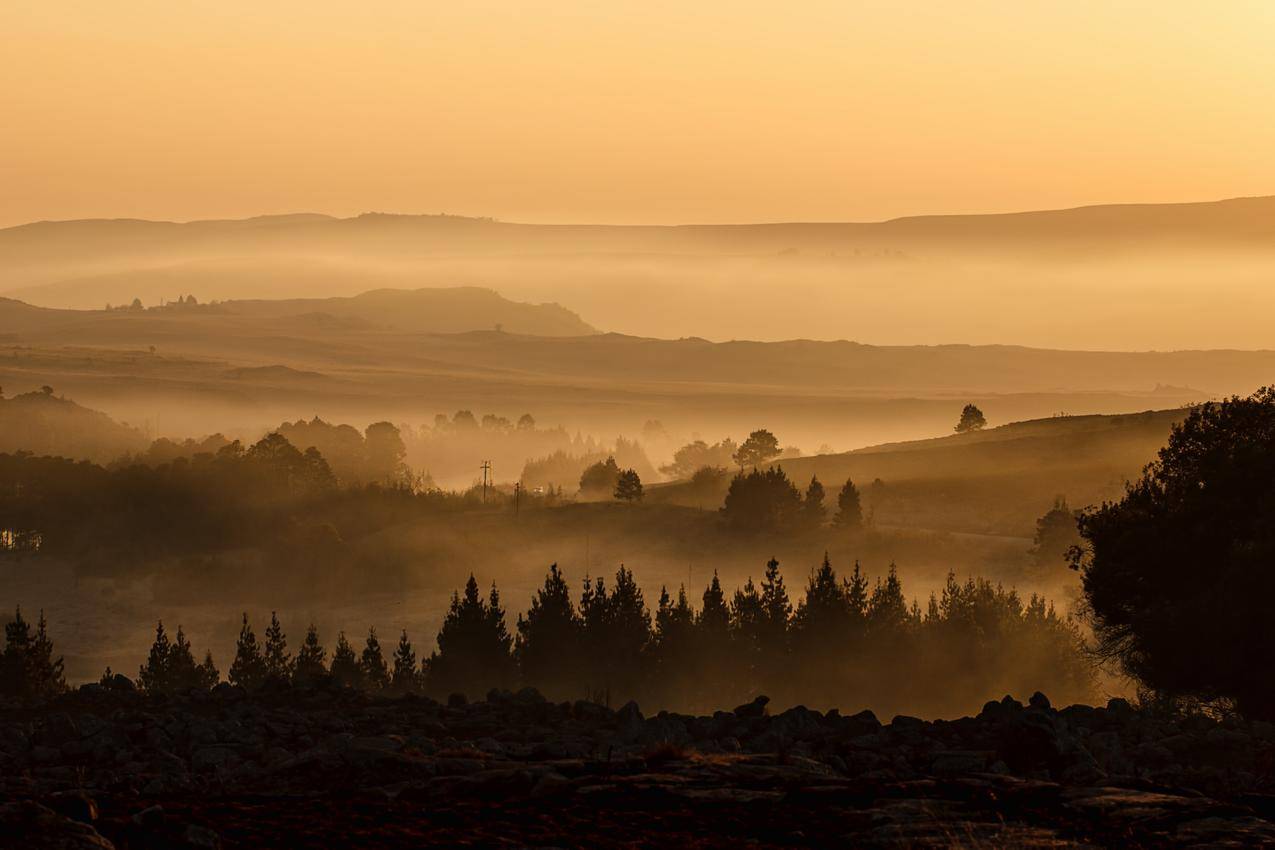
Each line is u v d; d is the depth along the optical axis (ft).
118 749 214.69
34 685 492.95
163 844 143.43
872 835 147.13
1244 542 372.79
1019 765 191.42
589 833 151.12
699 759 186.19
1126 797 160.56
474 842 147.84
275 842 149.28
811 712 239.91
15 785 187.01
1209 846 143.64
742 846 145.89
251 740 218.18
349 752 193.06
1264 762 205.87
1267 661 348.38
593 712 250.16
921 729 224.94
